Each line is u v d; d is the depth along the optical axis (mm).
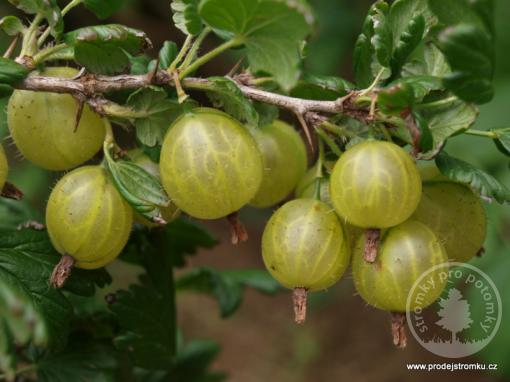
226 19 240
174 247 351
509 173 497
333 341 731
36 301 266
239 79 265
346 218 253
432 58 269
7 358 234
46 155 264
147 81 252
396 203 246
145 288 301
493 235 486
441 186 267
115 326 306
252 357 714
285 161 279
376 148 248
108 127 258
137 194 251
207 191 248
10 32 267
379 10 265
